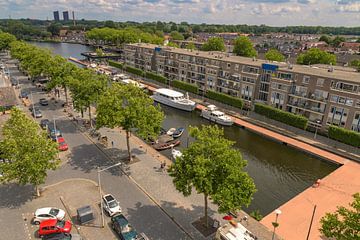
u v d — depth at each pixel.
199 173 28.06
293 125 68.88
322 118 66.62
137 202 37.91
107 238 31.56
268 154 60.00
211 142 30.47
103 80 62.31
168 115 82.94
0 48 164.88
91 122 63.66
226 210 28.17
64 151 52.03
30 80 105.69
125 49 143.62
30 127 37.12
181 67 107.25
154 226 33.56
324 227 23.81
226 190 27.97
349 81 60.34
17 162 34.84
